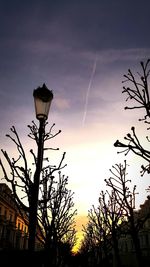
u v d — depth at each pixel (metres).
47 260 11.02
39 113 5.26
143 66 6.68
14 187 5.64
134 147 5.53
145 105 6.30
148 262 33.59
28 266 4.26
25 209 5.48
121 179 15.72
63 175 14.09
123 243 49.88
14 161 5.96
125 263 43.59
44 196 10.80
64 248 20.08
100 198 19.69
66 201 14.76
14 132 6.25
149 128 6.41
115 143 5.66
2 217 43.59
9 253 10.66
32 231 4.52
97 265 27.91
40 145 5.20
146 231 42.84
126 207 15.36
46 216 11.53
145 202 41.03
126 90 6.63
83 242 53.56
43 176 8.70
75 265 42.66
